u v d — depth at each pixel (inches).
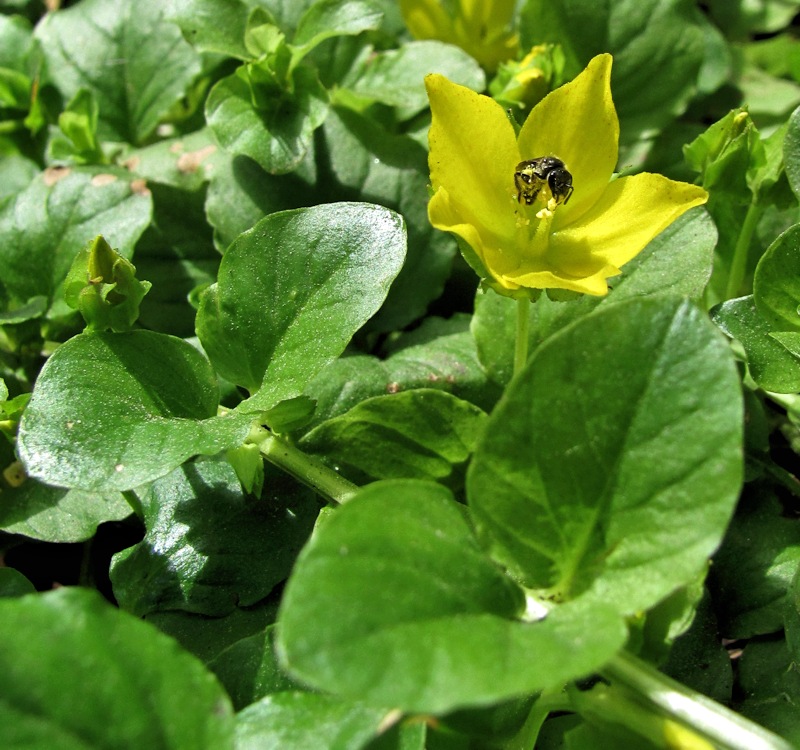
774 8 7.4
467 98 4.0
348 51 5.9
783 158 4.5
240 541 4.5
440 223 3.7
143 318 5.5
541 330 4.8
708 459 3.3
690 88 6.1
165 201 5.7
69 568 5.1
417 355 4.9
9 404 4.6
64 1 7.0
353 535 3.1
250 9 5.6
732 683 4.3
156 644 3.1
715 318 4.5
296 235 4.2
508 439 3.4
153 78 6.1
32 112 6.1
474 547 3.3
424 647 3.0
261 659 3.9
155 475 3.8
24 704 3.0
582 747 3.5
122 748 3.1
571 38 6.0
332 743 3.3
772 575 4.4
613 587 3.4
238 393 5.0
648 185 4.0
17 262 5.2
